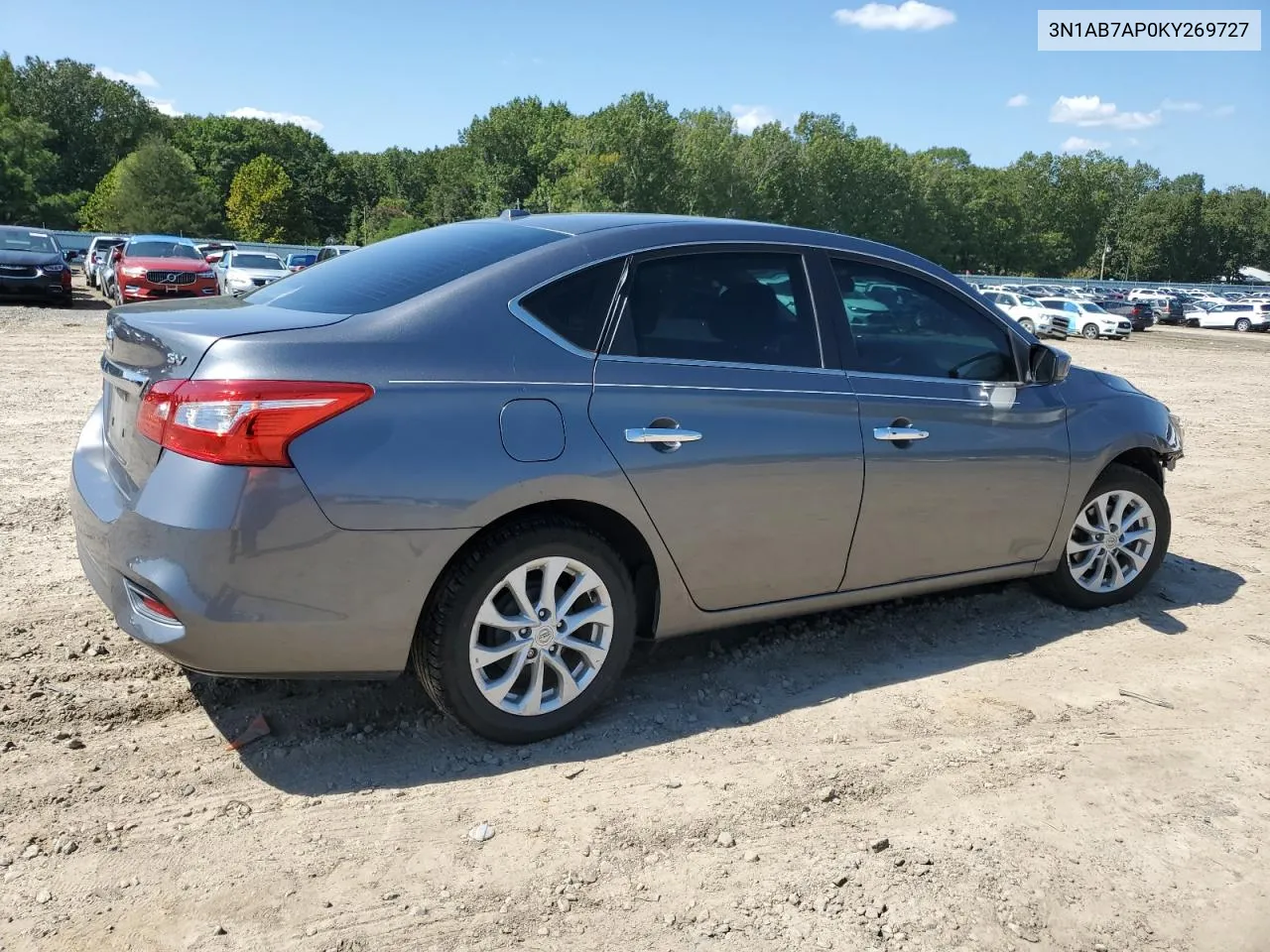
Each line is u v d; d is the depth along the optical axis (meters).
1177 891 2.64
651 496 3.19
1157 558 4.80
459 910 2.43
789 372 3.54
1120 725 3.56
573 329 3.16
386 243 3.80
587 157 87.25
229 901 2.42
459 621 2.96
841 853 2.72
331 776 3.00
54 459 6.79
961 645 4.24
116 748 3.10
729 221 3.68
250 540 2.64
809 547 3.61
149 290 18.95
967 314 4.12
